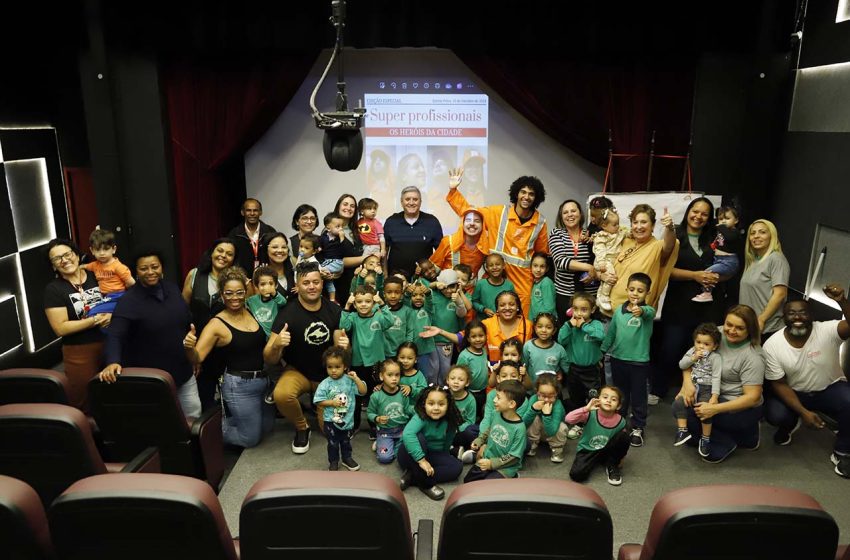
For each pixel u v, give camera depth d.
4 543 1.94
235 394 4.12
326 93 6.22
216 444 3.73
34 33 5.57
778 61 5.39
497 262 4.77
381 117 6.24
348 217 5.48
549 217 6.39
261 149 6.36
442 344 4.81
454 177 5.25
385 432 4.11
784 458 4.16
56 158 6.26
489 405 3.82
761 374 4.02
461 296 4.70
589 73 5.73
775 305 4.45
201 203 6.14
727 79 5.54
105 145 5.80
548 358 4.26
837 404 4.02
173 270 6.12
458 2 5.26
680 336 4.79
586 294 4.34
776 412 4.25
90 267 4.45
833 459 4.05
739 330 3.97
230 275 3.99
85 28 5.56
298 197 6.46
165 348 3.88
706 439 4.05
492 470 3.65
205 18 5.37
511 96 5.80
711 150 5.68
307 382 4.25
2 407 2.51
